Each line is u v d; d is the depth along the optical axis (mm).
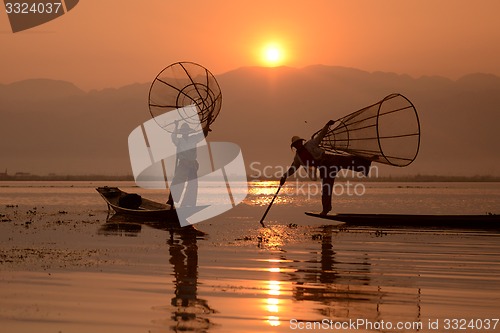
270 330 9523
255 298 11281
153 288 11992
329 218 23672
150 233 20375
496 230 21766
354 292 11820
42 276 12992
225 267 14211
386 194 54719
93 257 15375
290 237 19578
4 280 12602
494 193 59719
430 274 13586
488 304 11023
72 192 56188
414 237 19812
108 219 24984
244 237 19438
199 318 10062
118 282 12508
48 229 21203
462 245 18031
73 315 10164
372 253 16438
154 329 9500
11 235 19484
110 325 9672
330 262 15000
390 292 11820
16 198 43719
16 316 10102
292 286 12273
